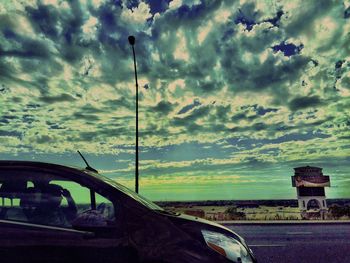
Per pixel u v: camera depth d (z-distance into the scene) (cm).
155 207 331
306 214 2788
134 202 305
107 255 282
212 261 280
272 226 1847
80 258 281
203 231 303
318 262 775
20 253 283
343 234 1376
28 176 320
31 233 291
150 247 283
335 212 2830
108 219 297
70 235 290
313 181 3019
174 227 295
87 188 311
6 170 322
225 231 323
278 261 788
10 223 297
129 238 287
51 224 299
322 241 1145
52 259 282
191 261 278
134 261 280
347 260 799
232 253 296
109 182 326
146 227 292
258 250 951
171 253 281
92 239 287
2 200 310
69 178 316
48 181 318
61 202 310
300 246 1024
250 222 2091
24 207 307
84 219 286
